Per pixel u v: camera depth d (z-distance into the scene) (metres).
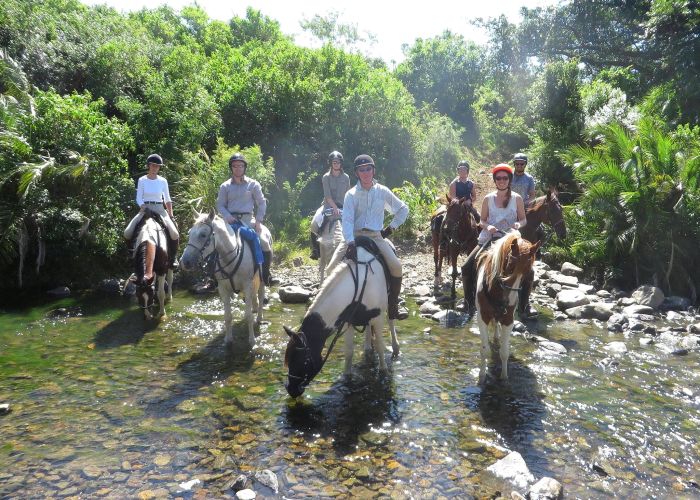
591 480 3.83
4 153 9.62
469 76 27.64
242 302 8.91
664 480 3.82
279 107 16.23
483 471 3.94
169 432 4.54
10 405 5.04
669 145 9.70
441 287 10.08
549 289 9.33
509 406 5.00
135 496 3.64
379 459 4.12
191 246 6.14
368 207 5.45
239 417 4.81
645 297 8.60
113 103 14.55
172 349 6.59
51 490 3.71
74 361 6.18
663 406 4.98
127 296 9.33
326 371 5.91
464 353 6.42
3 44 13.81
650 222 9.30
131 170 13.27
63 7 18.00
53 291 9.38
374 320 5.41
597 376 5.69
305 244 13.45
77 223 10.06
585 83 23.92
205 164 13.19
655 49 19.48
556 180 17.89
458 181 9.73
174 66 15.02
